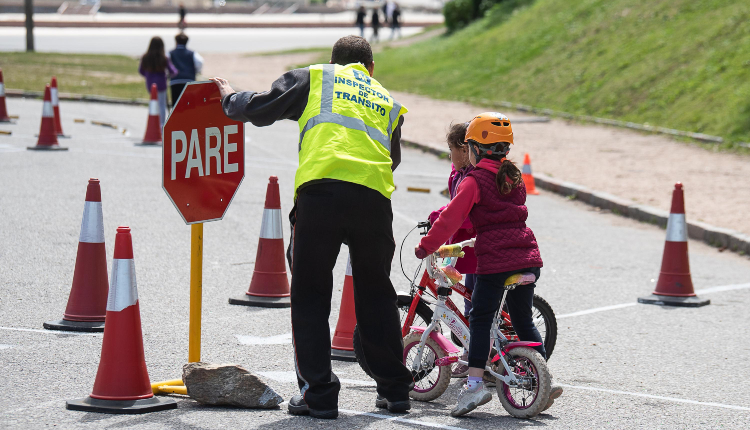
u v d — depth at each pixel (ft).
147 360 25.73
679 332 31.94
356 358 26.21
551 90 116.26
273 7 401.90
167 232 43.68
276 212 33.63
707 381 26.18
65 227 43.06
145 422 20.47
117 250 21.65
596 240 48.73
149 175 59.16
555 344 28.94
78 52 189.47
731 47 102.32
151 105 74.38
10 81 122.62
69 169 59.57
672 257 36.65
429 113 109.19
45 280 34.01
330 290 21.76
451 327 24.11
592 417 22.57
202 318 30.73
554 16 148.97
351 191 20.90
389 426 21.09
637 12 128.47
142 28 293.23
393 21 239.91
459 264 25.41
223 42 242.17
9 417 20.53
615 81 109.09
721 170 70.90
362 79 22.09
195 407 21.97
